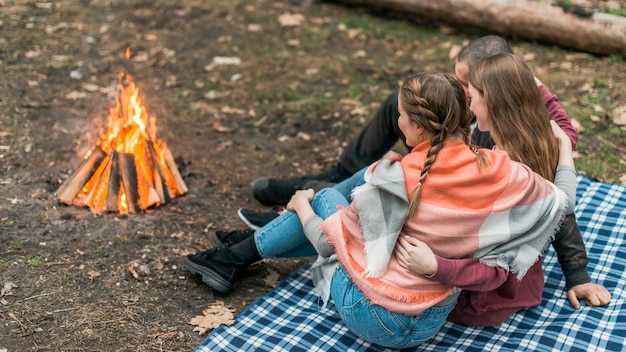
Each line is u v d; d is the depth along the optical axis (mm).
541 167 2943
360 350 3027
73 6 7289
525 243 2748
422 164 2637
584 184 4230
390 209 2652
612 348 2906
